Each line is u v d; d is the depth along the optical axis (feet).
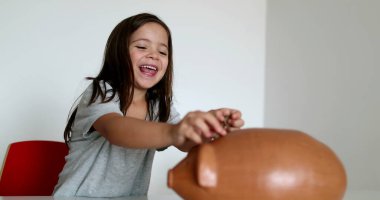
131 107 3.17
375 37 4.39
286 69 6.25
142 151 3.12
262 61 6.99
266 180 1.26
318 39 5.45
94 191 2.95
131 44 2.97
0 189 3.26
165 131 1.62
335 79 5.01
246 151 1.31
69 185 2.89
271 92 6.67
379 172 4.15
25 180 3.35
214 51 6.63
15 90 5.08
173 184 1.37
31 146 3.45
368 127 4.36
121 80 2.89
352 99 4.66
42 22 5.26
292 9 6.19
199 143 1.46
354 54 4.70
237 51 6.84
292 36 6.14
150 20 3.08
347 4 4.90
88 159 2.95
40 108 5.18
